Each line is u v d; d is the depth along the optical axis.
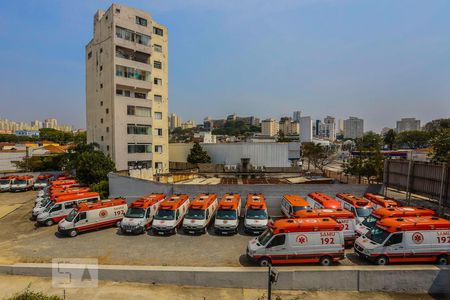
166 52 50.53
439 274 12.47
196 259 15.17
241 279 12.74
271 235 13.77
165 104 50.31
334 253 13.49
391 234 13.41
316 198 20.30
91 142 48.44
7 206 28.41
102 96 44.62
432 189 19.09
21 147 72.19
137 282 13.27
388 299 11.94
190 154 55.62
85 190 26.17
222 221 18.98
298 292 12.38
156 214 19.61
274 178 41.91
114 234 19.50
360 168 33.88
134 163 44.12
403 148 102.75
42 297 10.06
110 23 42.25
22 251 16.59
